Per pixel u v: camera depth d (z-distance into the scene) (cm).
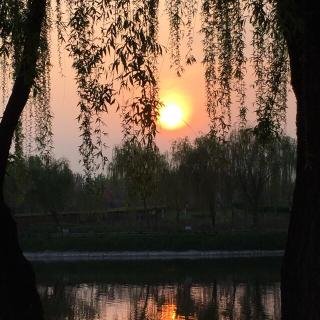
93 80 468
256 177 4684
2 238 476
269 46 545
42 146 594
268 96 554
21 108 486
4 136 480
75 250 5100
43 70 551
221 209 5556
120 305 2619
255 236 5053
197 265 4303
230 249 5016
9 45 500
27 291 479
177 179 4703
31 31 484
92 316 2322
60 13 534
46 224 5569
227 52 551
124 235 5247
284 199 5066
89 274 3866
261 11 453
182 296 2872
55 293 2994
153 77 439
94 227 5534
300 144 434
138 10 448
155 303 2670
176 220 5631
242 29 538
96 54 454
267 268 4038
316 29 400
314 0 402
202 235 5162
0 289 467
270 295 2838
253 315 2319
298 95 439
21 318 468
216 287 3177
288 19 409
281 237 5053
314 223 411
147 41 442
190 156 4609
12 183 637
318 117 397
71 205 5478
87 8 465
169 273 3862
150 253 5075
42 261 4753
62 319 2241
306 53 401
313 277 409
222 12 533
